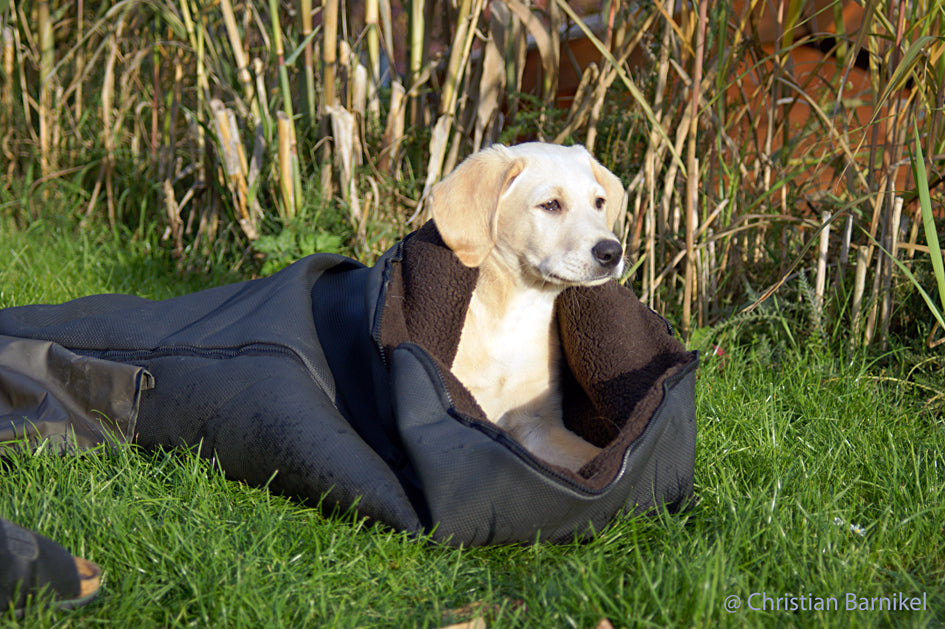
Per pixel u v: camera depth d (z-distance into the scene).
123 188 5.11
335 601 1.65
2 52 5.15
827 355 3.06
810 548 1.83
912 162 2.76
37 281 3.89
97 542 1.75
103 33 5.20
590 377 2.35
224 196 4.33
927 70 2.88
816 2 4.24
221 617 1.54
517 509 1.80
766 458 2.34
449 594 1.71
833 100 3.88
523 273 2.48
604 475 1.82
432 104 4.46
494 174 2.40
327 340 2.49
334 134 3.99
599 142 3.94
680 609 1.56
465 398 2.00
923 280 3.12
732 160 3.58
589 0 4.69
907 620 1.63
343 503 1.95
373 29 4.12
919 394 2.87
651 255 3.39
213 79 4.24
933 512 2.00
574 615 1.57
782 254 3.47
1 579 1.43
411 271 2.34
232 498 2.07
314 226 4.05
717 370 3.07
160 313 2.52
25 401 2.27
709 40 3.36
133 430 2.28
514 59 4.15
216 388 2.16
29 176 4.93
